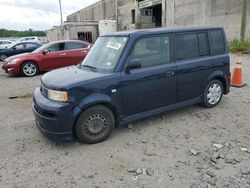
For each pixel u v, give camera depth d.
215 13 20.30
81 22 37.59
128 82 4.29
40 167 3.59
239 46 16.11
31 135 4.63
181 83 4.95
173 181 3.20
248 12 17.36
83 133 4.08
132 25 35.75
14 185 3.22
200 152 3.86
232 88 7.32
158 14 35.34
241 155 3.75
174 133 4.50
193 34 5.11
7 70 10.73
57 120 3.85
